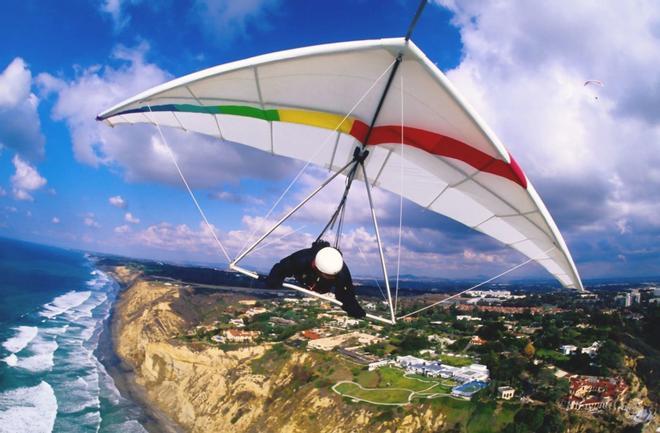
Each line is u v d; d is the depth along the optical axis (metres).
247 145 8.93
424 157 7.61
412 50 5.27
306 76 6.21
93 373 61.72
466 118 5.99
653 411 50.91
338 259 6.46
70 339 78.81
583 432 45.22
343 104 6.87
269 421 52.50
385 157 8.15
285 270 6.87
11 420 42.38
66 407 48.41
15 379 53.69
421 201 9.54
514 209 7.78
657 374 60.00
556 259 8.43
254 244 6.90
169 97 6.93
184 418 54.41
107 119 7.89
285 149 8.79
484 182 7.48
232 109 7.39
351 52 5.52
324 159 8.85
